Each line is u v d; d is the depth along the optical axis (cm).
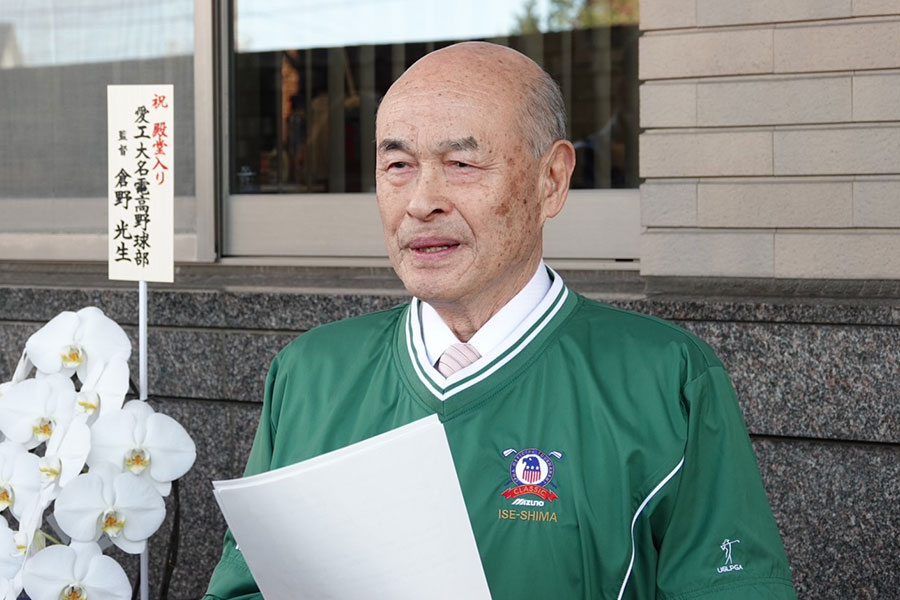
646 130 339
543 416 174
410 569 145
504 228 172
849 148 317
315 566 147
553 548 168
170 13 405
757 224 328
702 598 164
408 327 188
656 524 169
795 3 319
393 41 398
